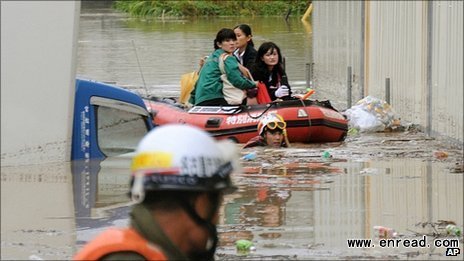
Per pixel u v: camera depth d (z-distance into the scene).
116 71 49.94
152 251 6.66
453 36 26.05
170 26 91.62
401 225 16.34
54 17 18.97
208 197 6.81
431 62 28.33
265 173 21.81
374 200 18.42
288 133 27.92
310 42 68.06
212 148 6.77
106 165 19.69
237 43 32.62
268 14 110.38
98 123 20.20
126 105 20.55
